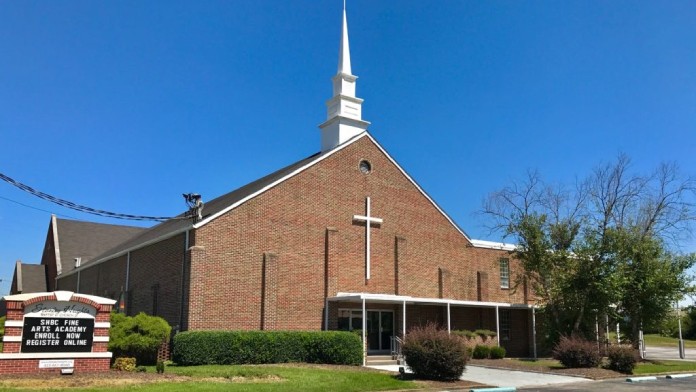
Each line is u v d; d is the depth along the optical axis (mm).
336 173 29547
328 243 28250
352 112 32812
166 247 27641
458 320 32656
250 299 25531
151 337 21359
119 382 15617
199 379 16906
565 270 30406
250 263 25828
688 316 70000
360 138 30953
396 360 26828
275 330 25016
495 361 29094
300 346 24031
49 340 17812
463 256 33844
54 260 50750
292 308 26578
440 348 19375
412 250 31531
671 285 30703
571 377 22609
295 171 28016
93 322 18609
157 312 27547
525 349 35281
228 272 25125
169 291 26516
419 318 31031
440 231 33125
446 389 17781
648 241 31422
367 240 29828
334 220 28953
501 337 34500
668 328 33844
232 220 25672
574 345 25453
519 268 35781
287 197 27516
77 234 53188
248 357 22828
